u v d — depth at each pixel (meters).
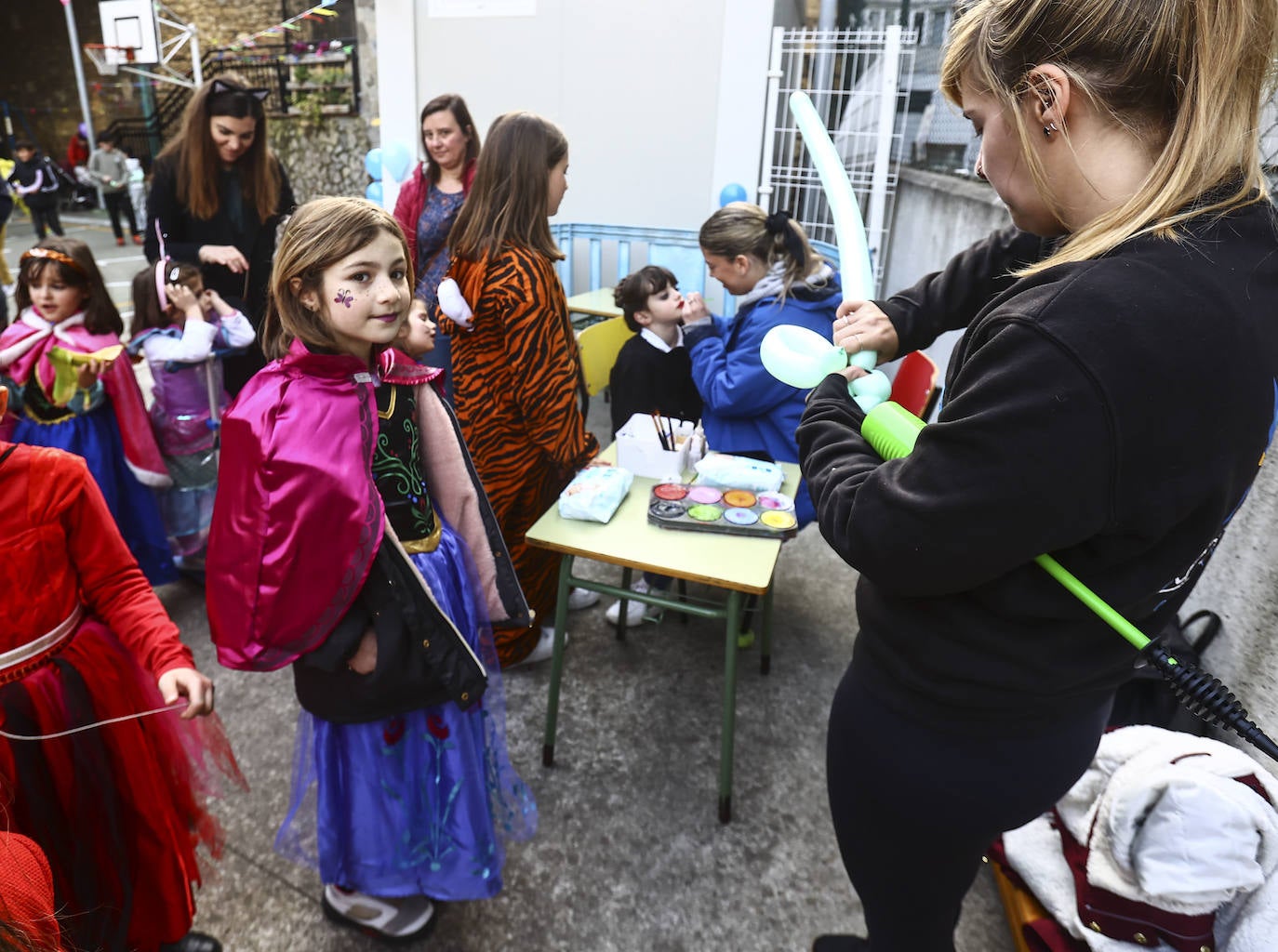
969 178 3.79
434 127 2.78
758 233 2.25
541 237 2.04
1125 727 1.60
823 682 2.46
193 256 2.81
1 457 1.14
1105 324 0.65
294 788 1.56
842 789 1.06
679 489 2.07
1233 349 0.65
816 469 0.93
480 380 2.16
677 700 2.35
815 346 1.08
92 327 2.40
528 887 1.76
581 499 1.96
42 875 0.78
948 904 1.07
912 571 0.77
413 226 3.00
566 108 4.61
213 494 2.82
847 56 4.78
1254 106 0.67
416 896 1.64
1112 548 0.73
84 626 1.29
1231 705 0.73
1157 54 0.65
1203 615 1.80
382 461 1.37
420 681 1.37
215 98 2.72
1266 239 0.69
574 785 2.04
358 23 8.24
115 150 10.27
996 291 1.17
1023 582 0.79
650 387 2.74
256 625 1.25
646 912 1.72
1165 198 0.67
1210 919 1.38
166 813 1.35
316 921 1.67
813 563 3.12
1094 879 1.44
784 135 4.64
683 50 4.38
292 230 1.20
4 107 14.62
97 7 14.00
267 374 1.25
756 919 1.71
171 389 2.64
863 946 1.46
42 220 10.38
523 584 2.37
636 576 2.99
